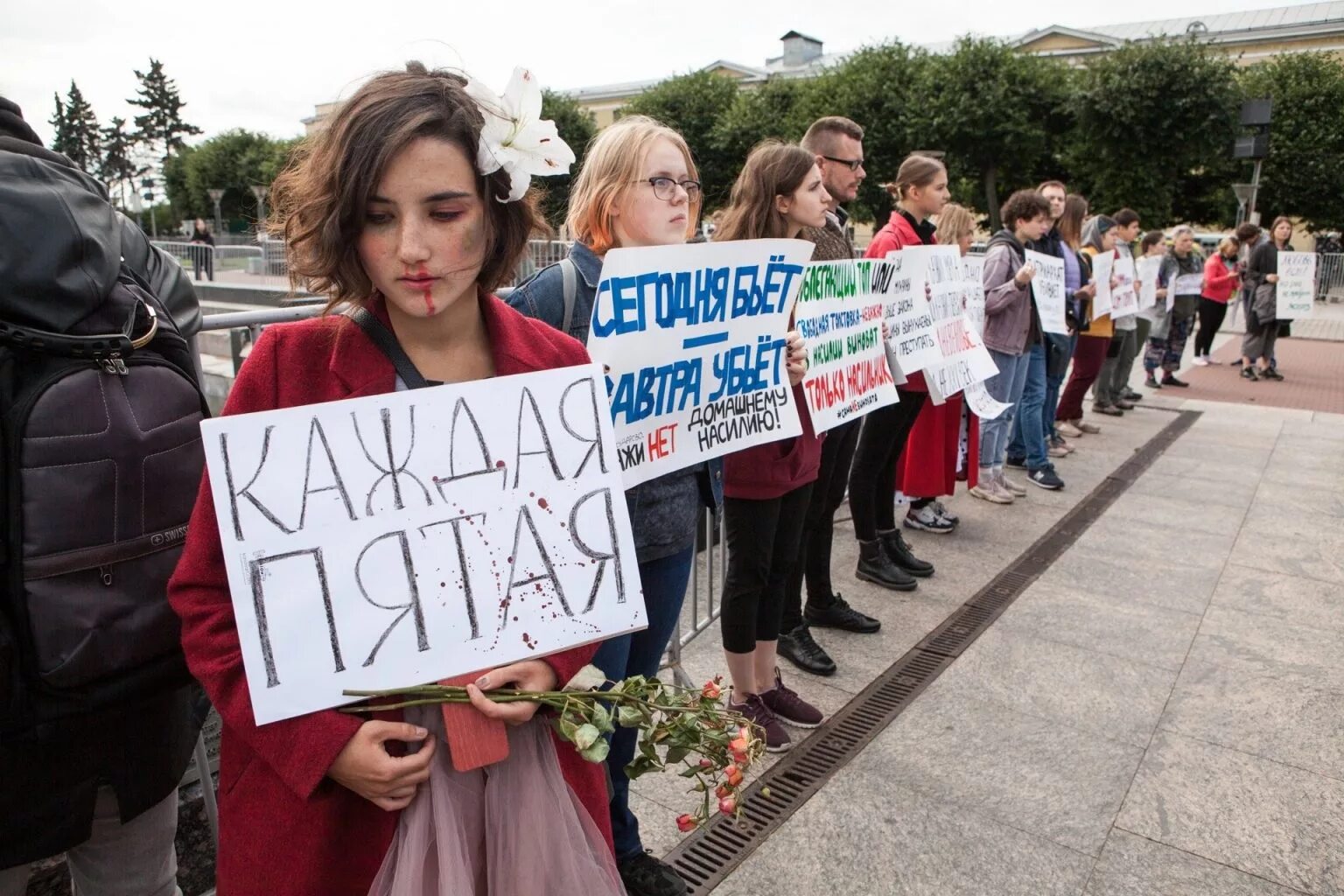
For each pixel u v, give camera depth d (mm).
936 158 4016
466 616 1191
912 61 32406
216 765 2244
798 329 2791
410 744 1161
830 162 3271
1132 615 3947
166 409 1358
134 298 1370
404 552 1167
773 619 2871
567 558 1265
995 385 5402
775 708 2957
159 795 1463
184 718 1511
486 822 1226
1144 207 29047
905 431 4141
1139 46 29344
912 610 3949
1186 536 5055
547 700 1175
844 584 4219
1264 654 3586
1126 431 7852
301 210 1163
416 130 1090
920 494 4785
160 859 1561
